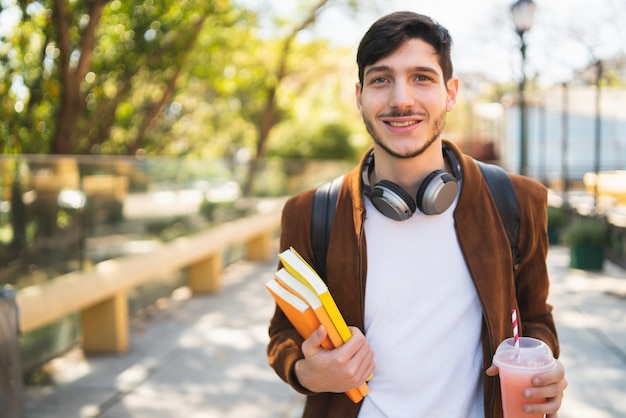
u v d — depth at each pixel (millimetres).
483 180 1490
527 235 1483
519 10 10812
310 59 16703
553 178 20797
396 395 1412
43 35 7605
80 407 4094
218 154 18672
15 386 3293
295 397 4246
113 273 5246
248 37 12898
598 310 6395
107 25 8922
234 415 3939
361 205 1464
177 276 7930
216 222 8953
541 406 1257
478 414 1404
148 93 11383
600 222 8930
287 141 25672
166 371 4840
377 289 1442
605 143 22078
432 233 1440
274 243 13320
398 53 1373
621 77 18875
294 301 1290
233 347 5496
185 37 9297
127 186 6004
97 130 9492
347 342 1293
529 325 1529
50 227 4758
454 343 1415
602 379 4398
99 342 5344
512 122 23125
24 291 4336
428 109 1383
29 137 7844
